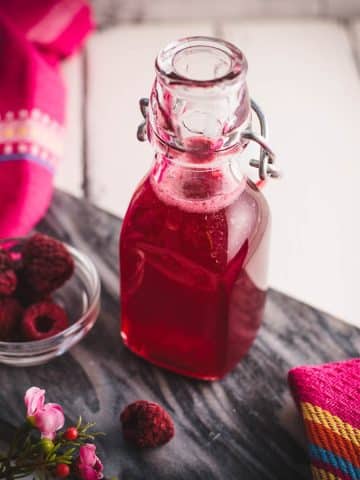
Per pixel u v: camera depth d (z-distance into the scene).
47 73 0.48
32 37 0.52
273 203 0.48
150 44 0.56
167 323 0.36
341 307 0.44
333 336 0.40
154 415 0.35
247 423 0.37
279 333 0.40
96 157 0.50
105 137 0.51
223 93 0.30
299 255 0.46
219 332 0.36
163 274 0.34
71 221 0.44
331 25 0.57
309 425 0.34
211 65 0.32
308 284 0.44
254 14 0.57
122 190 0.49
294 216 0.47
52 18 0.52
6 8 0.52
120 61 0.54
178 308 0.35
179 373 0.38
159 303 0.35
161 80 0.31
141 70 0.54
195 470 0.35
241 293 0.35
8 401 0.37
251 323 0.38
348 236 0.47
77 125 0.51
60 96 0.48
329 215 0.48
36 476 0.34
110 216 0.45
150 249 0.34
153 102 0.32
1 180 0.44
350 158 0.50
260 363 0.39
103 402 0.37
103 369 0.39
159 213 0.34
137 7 0.57
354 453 0.33
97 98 0.53
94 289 0.39
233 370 0.39
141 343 0.38
